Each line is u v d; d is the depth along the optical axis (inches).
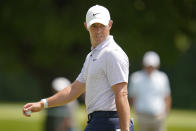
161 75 1231.5
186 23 1812.3
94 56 562.9
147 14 1717.5
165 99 1237.7
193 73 4852.4
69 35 1753.2
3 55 2094.0
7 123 2583.7
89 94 573.0
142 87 1217.4
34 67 2085.4
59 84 1070.4
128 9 1686.8
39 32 1790.1
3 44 1957.4
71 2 1771.7
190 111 4217.5
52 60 1947.6
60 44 1812.3
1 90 5211.6
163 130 1240.8
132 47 1792.6
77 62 1995.6
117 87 548.1
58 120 1098.1
